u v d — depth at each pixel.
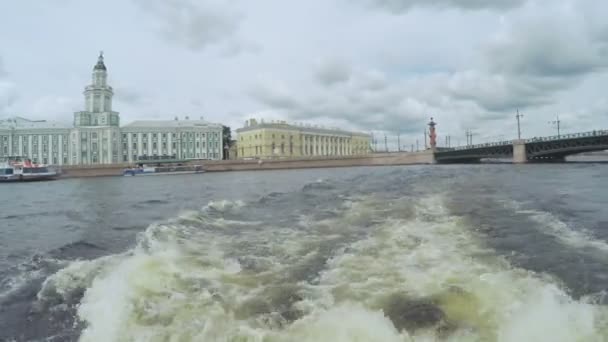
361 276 6.33
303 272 6.77
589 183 22.81
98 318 5.23
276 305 5.42
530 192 17.69
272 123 125.62
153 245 8.92
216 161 98.12
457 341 4.38
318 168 99.25
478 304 5.15
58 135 105.06
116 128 106.19
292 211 14.14
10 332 5.20
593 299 5.18
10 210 21.95
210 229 11.09
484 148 80.25
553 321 4.64
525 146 71.06
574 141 62.59
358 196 17.19
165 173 88.88
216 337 4.60
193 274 6.68
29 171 71.75
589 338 4.31
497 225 9.92
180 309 5.30
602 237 8.52
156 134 111.44
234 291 5.94
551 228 9.45
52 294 6.27
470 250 7.62
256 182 42.19
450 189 19.17
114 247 10.12
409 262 6.93
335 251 7.99
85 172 85.81
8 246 11.19
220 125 118.75
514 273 6.18
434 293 5.52
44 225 15.52
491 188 19.69
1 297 6.40
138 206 20.78
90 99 110.75
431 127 111.44
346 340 4.48
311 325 4.80
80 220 16.53
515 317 4.78
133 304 5.42
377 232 9.48
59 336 5.01
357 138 160.38
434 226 9.91
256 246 8.76
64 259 8.82
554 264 6.63
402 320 4.84
